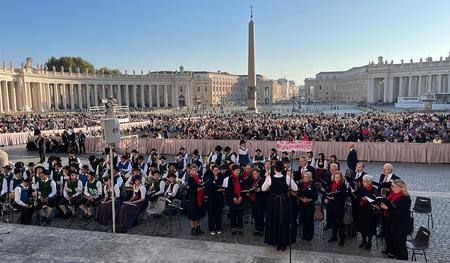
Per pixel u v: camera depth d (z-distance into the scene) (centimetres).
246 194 1088
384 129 3127
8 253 755
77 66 12812
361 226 968
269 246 815
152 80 12694
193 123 4075
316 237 1068
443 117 4178
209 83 16338
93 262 711
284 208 802
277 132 3019
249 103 6238
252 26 5572
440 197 1494
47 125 4441
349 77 18175
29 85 9131
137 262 707
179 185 1298
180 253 747
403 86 13075
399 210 830
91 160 1622
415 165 2242
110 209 1179
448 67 10994
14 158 2709
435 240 1031
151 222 1227
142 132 3772
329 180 1155
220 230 1108
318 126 3266
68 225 1213
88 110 9581
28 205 1211
